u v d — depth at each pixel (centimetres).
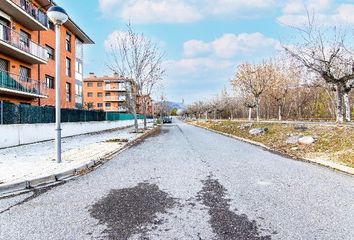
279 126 1967
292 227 414
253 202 534
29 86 2414
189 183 686
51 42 3022
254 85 3400
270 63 3853
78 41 3925
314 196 573
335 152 1100
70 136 2281
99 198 568
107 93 7781
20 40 2428
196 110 9875
